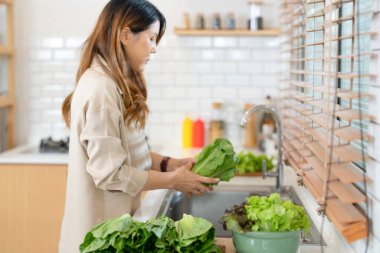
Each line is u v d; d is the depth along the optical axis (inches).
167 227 57.6
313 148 70.9
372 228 54.2
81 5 152.6
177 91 155.2
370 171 55.5
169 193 96.0
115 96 77.3
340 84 77.2
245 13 151.8
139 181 77.1
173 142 156.7
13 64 152.9
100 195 79.7
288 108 105.0
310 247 65.9
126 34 80.0
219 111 153.3
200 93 154.9
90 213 78.7
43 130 157.1
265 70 153.5
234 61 153.7
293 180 104.1
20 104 156.6
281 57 146.7
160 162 96.0
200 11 151.9
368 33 53.2
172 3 151.9
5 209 131.3
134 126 83.0
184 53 153.7
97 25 80.7
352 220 54.7
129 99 80.0
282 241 58.6
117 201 80.0
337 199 61.2
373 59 55.4
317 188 65.8
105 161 74.6
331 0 61.8
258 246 58.6
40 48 154.5
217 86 154.6
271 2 150.9
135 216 79.7
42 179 130.0
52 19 153.6
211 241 58.3
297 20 107.5
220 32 146.6
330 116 60.8
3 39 154.2
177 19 152.5
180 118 155.9
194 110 155.6
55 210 130.6
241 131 153.3
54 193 130.2
